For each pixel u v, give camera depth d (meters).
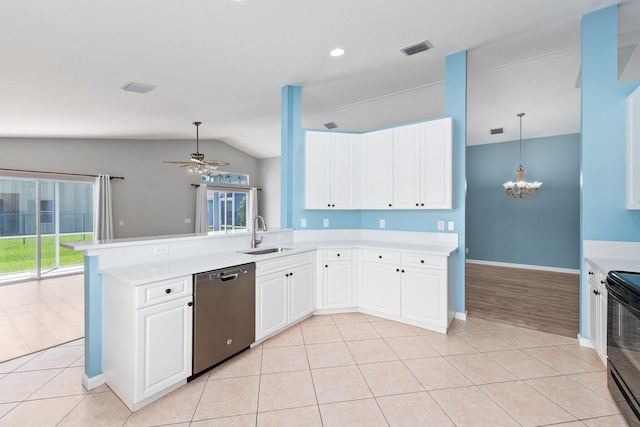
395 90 4.22
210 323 2.28
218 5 2.23
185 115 5.11
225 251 3.09
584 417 1.80
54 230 5.85
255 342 2.70
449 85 3.30
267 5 2.27
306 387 2.12
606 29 2.56
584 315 2.71
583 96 2.67
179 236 2.81
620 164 2.56
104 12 2.20
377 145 3.72
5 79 3.14
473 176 6.96
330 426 1.74
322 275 3.45
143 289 1.88
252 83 3.80
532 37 2.94
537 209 6.27
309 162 3.76
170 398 2.00
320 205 3.79
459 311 3.40
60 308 3.86
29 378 2.25
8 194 5.37
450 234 3.46
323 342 2.80
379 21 2.57
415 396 2.01
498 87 4.11
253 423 1.77
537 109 4.90
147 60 2.99
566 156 6.00
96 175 6.21
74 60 2.85
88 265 2.12
